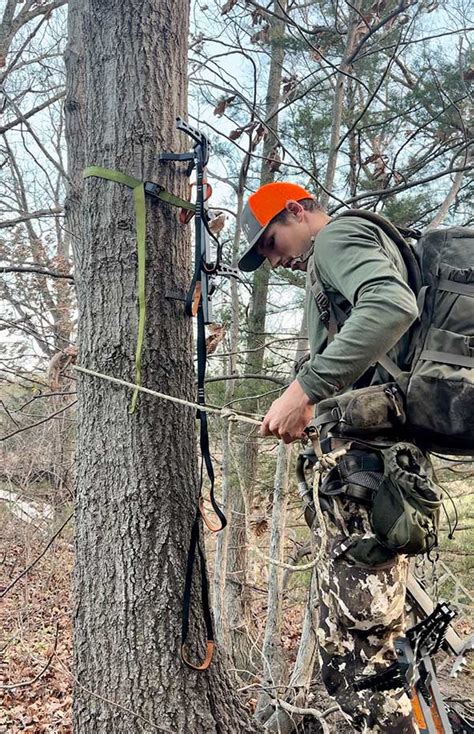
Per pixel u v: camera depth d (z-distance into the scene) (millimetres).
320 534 1914
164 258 2281
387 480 1729
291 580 5621
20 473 5430
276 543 3902
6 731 4336
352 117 5195
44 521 5555
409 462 1737
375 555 1782
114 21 2254
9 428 5570
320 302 1838
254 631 5422
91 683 2213
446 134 4469
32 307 6012
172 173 2291
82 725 2221
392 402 1733
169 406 2273
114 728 2170
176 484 2271
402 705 1831
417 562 2273
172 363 2291
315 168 5340
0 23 6789
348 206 4207
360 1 4141
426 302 1755
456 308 1715
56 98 5078
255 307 5855
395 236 1804
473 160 4281
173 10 2324
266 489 5672
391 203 5141
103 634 2201
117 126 2246
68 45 3777
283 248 2121
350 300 1668
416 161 5004
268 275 5738
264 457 5660
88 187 2293
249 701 3852
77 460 2311
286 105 4324
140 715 2146
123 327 2229
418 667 1925
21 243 6793
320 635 1906
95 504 2236
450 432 1675
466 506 5797
